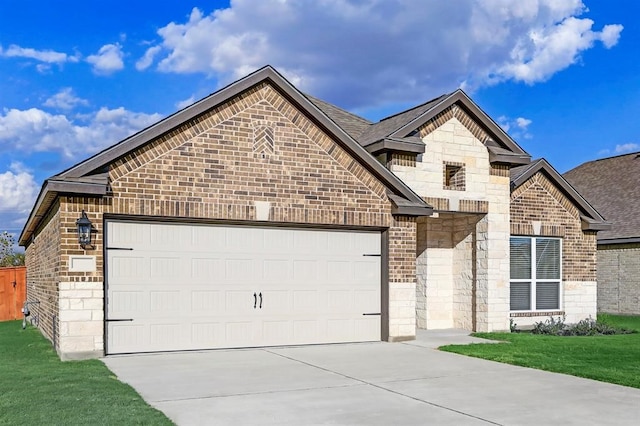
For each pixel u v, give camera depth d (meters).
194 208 12.60
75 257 11.59
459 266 17.91
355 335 14.41
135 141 11.97
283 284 13.67
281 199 13.46
